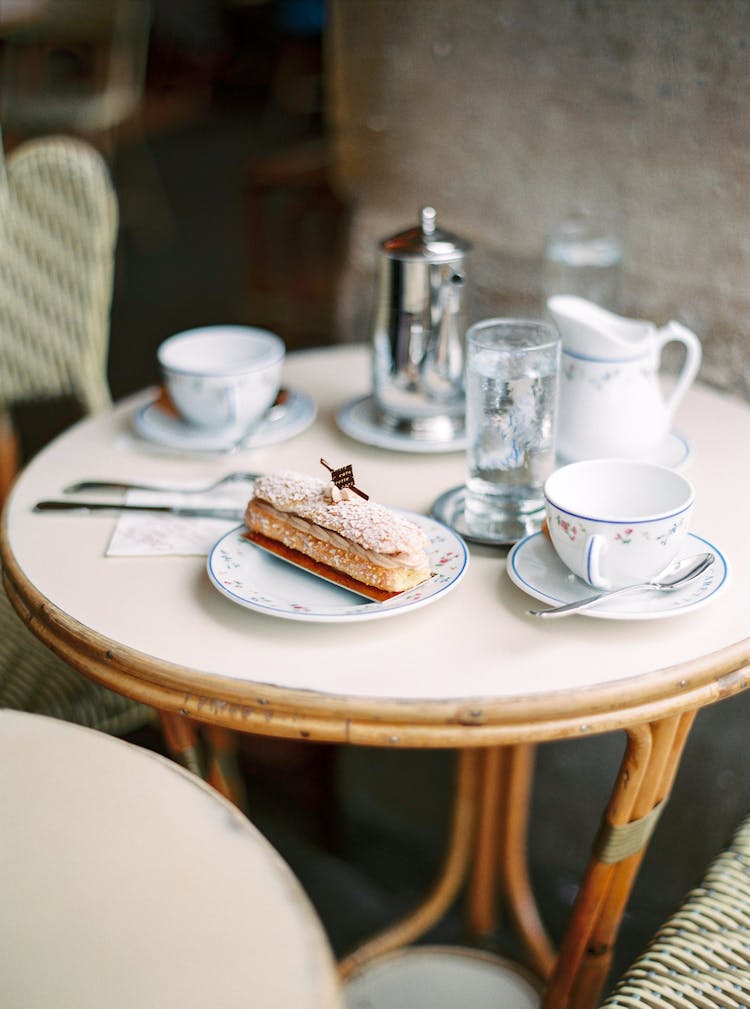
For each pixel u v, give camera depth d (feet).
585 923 2.95
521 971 4.32
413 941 4.53
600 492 2.65
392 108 4.94
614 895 2.94
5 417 4.92
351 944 4.64
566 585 2.55
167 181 14.80
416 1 4.65
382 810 5.38
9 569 2.80
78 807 1.86
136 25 12.19
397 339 3.35
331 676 2.31
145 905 1.65
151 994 1.51
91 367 5.04
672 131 4.05
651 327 3.18
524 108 4.49
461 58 4.61
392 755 5.22
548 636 2.44
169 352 3.67
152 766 1.96
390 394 3.43
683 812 4.56
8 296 4.88
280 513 2.71
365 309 5.41
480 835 4.36
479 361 2.73
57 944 1.59
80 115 11.93
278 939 1.59
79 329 4.96
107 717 3.60
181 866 1.73
